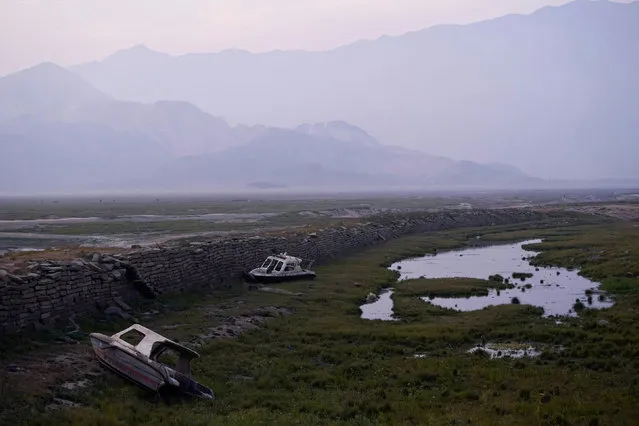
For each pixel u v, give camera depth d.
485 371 18.75
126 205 180.75
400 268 50.81
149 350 16.31
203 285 33.59
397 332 25.02
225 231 74.56
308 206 162.62
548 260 53.75
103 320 23.17
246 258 40.09
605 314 27.70
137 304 26.64
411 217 92.81
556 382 17.61
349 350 22.11
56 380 15.99
